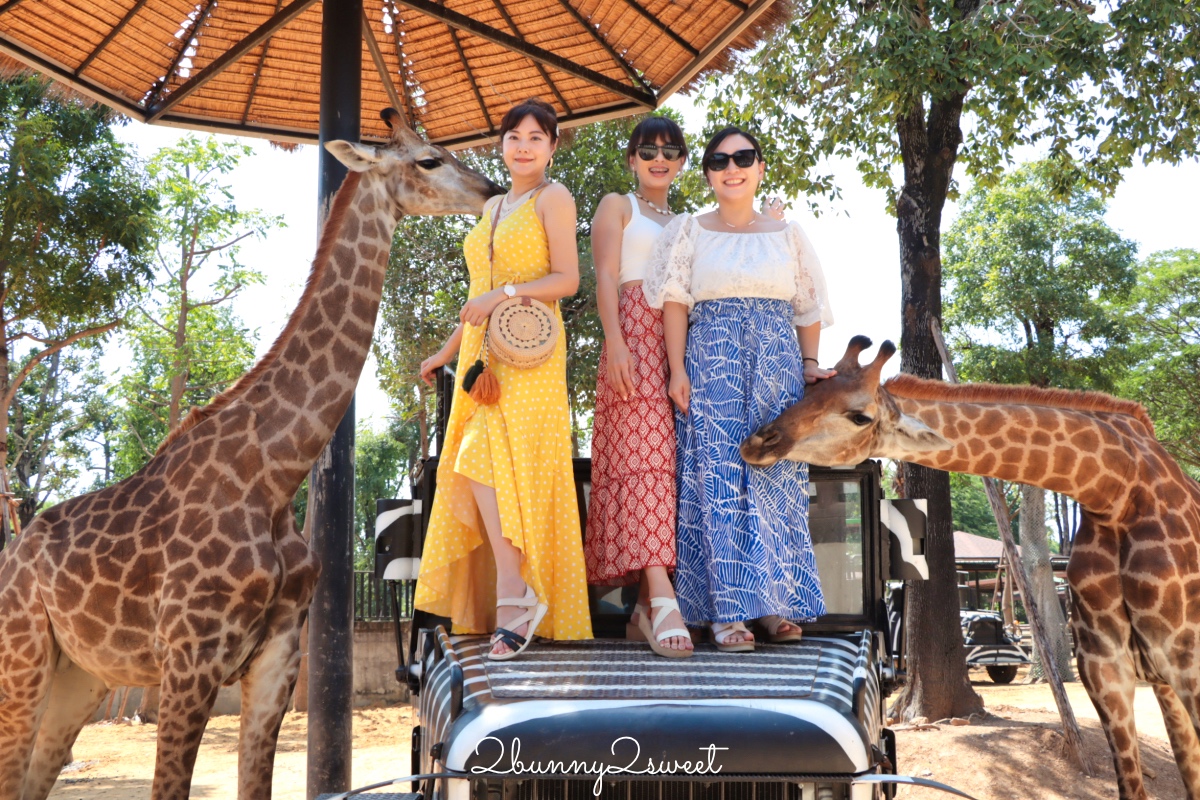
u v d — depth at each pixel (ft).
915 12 35.78
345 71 20.70
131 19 21.71
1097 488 15.57
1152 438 16.71
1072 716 30.25
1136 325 91.66
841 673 9.43
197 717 12.69
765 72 42.63
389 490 130.41
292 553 13.92
